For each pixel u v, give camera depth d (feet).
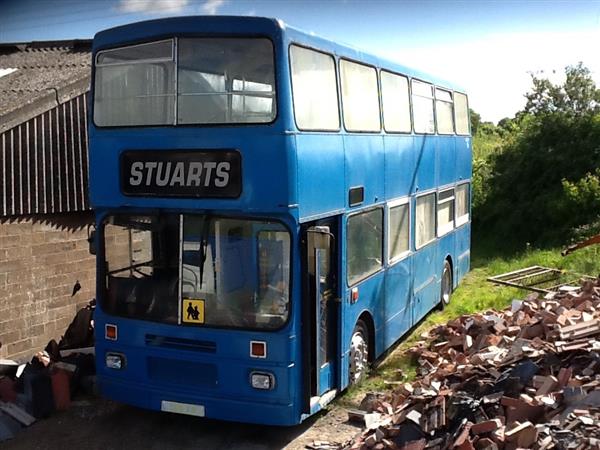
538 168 74.74
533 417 19.81
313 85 23.58
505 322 32.32
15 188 31.09
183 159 22.54
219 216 22.59
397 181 32.65
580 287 37.37
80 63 41.75
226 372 22.65
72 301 34.50
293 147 21.65
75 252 34.58
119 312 24.30
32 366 28.02
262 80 21.62
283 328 22.17
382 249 30.91
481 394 21.90
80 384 28.66
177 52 22.44
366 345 29.37
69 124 33.68
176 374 23.44
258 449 23.67
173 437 24.85
